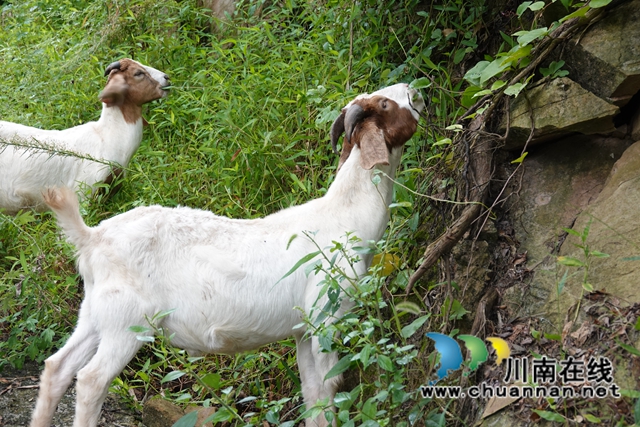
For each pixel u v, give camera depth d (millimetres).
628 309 4852
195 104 8820
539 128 6051
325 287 4922
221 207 7617
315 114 8086
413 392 4945
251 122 7895
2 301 6711
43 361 6719
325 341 4773
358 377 6070
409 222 6395
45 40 10555
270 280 5414
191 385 6637
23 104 9633
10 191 8062
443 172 6555
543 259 5773
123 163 8336
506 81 6133
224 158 7836
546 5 6004
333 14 8680
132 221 5449
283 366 6191
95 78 9609
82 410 5137
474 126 6441
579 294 5258
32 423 5293
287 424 4672
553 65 6082
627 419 4336
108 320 5211
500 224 6180
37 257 7168
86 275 5434
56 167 8039
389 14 8164
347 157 5984
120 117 8375
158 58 9758
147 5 10359
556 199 6043
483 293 5844
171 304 5367
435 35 7672
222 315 5371
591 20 5949
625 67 5652
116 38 10398
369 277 5062
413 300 6191
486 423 4887
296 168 7754
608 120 5867
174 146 8766
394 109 5785
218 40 10273
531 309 5555
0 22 12328
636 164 5680
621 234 5312
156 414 5938
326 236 5602
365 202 5746
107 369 5180
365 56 8258
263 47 9305
